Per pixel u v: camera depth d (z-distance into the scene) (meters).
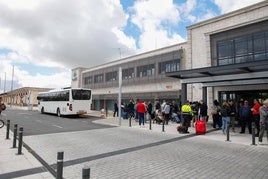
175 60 25.41
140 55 31.14
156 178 5.50
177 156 7.69
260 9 17.09
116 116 27.62
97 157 7.54
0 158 7.24
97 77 41.88
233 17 18.70
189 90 21.31
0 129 14.47
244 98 17.50
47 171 6.05
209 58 20.12
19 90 72.56
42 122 19.34
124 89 33.53
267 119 10.28
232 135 12.63
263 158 7.47
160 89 27.06
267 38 16.69
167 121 17.80
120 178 5.49
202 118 15.23
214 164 6.72
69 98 24.38
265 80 14.62
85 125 17.42
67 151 8.43
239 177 5.58
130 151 8.45
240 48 18.30
